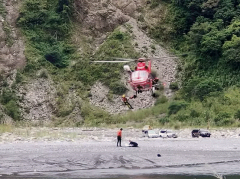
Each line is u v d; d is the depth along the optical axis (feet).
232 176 71.26
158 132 156.35
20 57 257.75
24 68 254.88
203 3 268.21
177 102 226.99
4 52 257.34
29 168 77.92
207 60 251.80
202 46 254.06
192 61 255.70
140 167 80.28
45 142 127.65
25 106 241.35
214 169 78.64
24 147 110.93
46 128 213.46
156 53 266.16
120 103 242.58
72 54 270.26
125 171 76.02
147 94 242.99
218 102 219.41
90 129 207.82
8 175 71.05
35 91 247.50
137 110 236.22
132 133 178.29
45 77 253.65
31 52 261.65
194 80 240.12
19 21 271.28
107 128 213.25
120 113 237.66
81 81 256.32
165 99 238.68
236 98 220.64
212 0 264.11
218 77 241.96
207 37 249.14
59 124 234.79
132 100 241.55
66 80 256.73
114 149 107.55
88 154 96.37
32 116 238.89
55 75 256.93
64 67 263.70
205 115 209.67
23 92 245.65
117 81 249.75
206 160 89.76
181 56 262.06
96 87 252.01
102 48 268.00
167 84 247.50
